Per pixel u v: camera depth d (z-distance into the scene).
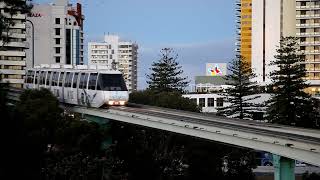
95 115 72.94
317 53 153.62
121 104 71.44
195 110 92.69
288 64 103.00
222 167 79.69
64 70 79.81
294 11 169.25
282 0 172.75
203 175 74.00
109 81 71.44
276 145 47.91
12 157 45.59
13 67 158.38
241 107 111.00
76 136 68.38
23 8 61.12
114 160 63.03
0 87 51.19
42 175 51.53
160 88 136.62
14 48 158.25
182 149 75.56
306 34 155.12
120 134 75.12
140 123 65.19
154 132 76.75
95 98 71.44
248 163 77.69
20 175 45.66
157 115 62.53
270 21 175.88
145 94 99.00
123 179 61.25
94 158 60.66
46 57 195.50
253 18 180.50
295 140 45.72
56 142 67.94
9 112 48.72
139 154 69.50
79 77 75.62
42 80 84.88
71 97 77.12
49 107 69.38
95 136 69.62
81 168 57.25
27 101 70.00
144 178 68.56
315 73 153.25
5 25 59.84
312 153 43.72
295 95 101.44
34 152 48.22
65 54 199.00
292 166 53.38
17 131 47.25
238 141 52.50
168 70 139.00
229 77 113.38
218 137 54.88
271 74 105.38
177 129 59.88
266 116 105.25
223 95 115.94
